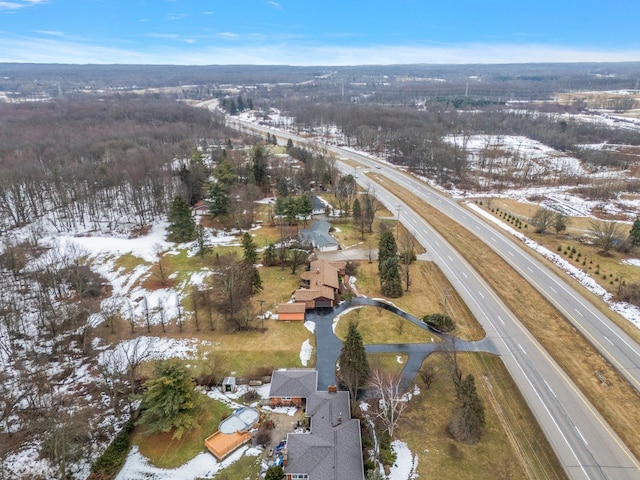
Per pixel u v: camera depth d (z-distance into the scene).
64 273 77.12
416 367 55.91
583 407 48.53
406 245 86.00
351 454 40.59
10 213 98.12
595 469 41.16
